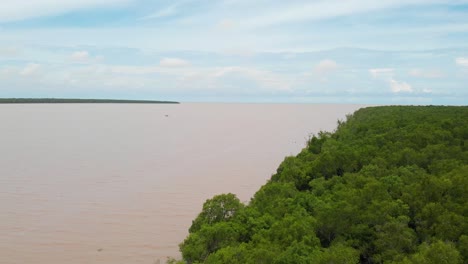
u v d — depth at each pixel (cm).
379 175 5191
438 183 4119
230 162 11350
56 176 9256
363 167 5506
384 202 3878
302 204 4584
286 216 4112
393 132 8169
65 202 7206
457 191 4112
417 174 4981
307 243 3472
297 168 6203
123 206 6988
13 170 9856
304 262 3122
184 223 6169
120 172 9800
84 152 13038
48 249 5228
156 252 5144
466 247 3142
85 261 4856
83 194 7744
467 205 3772
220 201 4794
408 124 9494
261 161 11544
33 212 6656
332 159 5978
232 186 8481
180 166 10675
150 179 9038
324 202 4462
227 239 4012
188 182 8794
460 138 7488
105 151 13338
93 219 6316
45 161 11212
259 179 9162
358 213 3834
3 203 7125
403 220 3641
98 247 5262
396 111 15062
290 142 16038
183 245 4269
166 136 18375
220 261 3338
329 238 3881
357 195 4275
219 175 9538
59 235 5669
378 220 3725
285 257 3144
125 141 16262
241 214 4434
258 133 19925
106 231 5819
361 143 7488
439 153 5938
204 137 17988
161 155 12556
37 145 14638
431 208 3753
